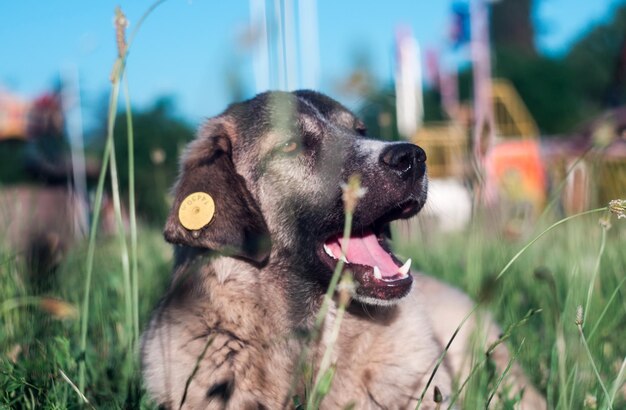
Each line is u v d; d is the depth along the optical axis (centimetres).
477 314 58
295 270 71
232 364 65
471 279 86
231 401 64
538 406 72
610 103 397
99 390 66
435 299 83
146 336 71
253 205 71
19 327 74
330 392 65
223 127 77
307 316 70
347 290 41
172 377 65
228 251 67
